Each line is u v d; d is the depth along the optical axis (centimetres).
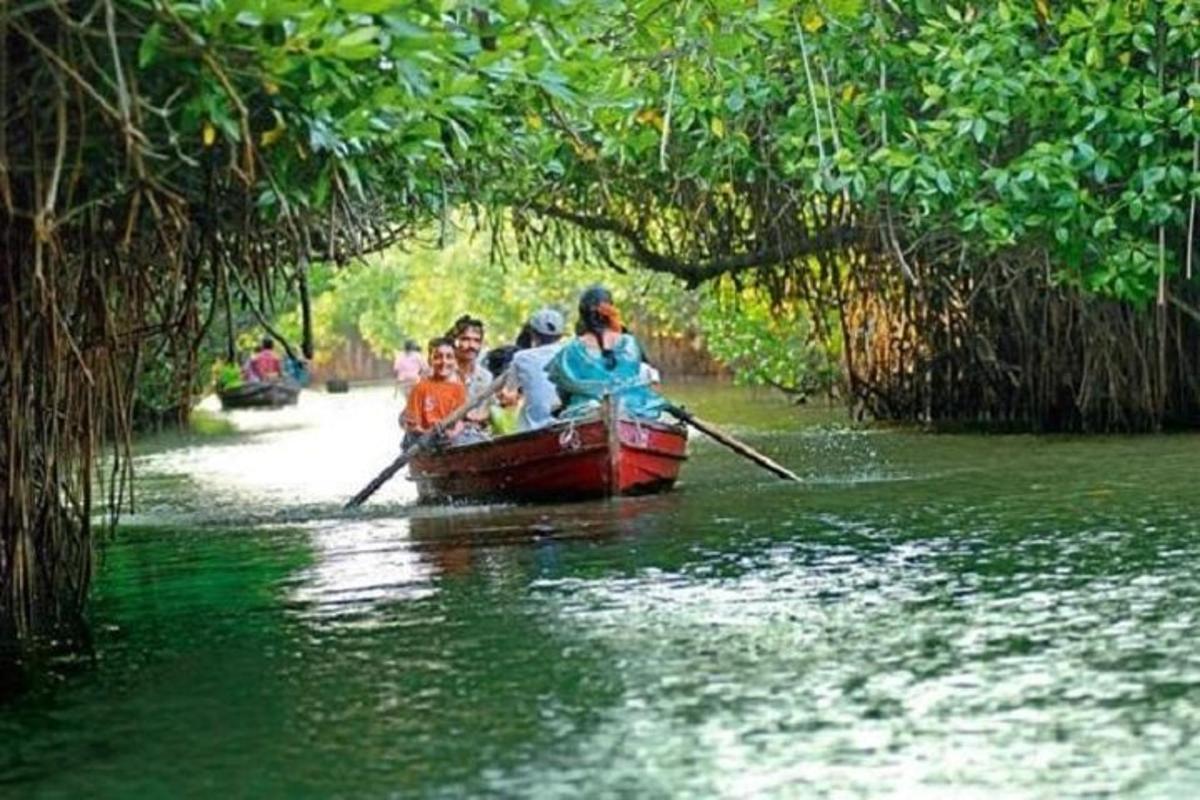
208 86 1037
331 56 1039
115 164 1112
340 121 1095
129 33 1024
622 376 2117
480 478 2105
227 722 1041
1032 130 2525
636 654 1170
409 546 1750
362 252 1359
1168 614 1236
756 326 3769
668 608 1323
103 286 1287
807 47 2378
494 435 2261
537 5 1255
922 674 1086
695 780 892
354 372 8794
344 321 8556
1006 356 3070
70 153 1112
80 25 981
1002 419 3114
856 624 1238
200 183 1183
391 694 1091
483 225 3033
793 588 1385
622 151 2177
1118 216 2503
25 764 971
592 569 1522
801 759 921
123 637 1309
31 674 1191
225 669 1183
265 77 1034
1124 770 884
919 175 2384
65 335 1263
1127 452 2383
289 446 3441
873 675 1088
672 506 1953
